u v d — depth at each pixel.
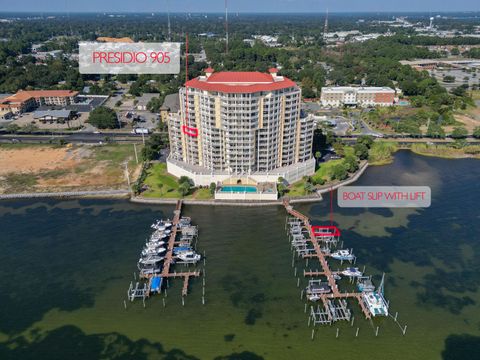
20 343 112.00
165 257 145.62
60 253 149.25
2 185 199.38
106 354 108.44
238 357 107.12
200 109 186.50
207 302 126.25
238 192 183.00
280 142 193.75
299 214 172.88
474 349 109.62
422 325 117.50
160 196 187.88
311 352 108.69
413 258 146.62
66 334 114.69
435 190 197.00
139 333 114.94
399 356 107.69
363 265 143.25
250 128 180.25
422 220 170.88
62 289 131.50
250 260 145.88
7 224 167.75
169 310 123.12
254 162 193.50
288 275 138.38
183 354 108.06
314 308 124.06
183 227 161.88
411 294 129.50
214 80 187.25
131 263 144.00
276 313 121.94
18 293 129.75
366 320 119.69
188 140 199.50
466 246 153.12
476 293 129.50
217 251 150.88
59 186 198.50
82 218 172.38
